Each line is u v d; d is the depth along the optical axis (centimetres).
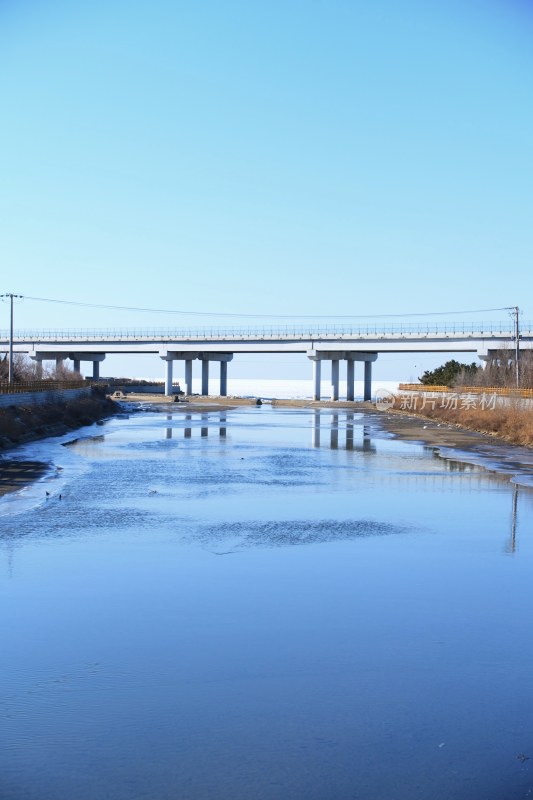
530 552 2284
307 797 998
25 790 1010
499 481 3831
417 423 8694
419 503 3145
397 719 1210
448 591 1878
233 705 1254
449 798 997
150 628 1600
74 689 1309
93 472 4050
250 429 7588
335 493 3397
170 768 1064
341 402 13625
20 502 3056
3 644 1507
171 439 6306
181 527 2602
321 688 1319
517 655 1473
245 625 1623
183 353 14988
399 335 12525
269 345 14012
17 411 6259
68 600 1778
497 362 11700
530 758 1096
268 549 2292
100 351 14925
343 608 1741
